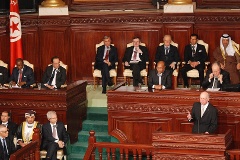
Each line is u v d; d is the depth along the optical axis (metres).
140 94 22.14
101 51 26.91
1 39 27.12
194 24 27.31
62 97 22.59
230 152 19.47
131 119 22.39
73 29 28.16
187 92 21.77
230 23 27.08
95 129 23.91
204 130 21.05
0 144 21.12
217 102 21.56
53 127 21.94
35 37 28.19
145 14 27.56
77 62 28.33
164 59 26.52
